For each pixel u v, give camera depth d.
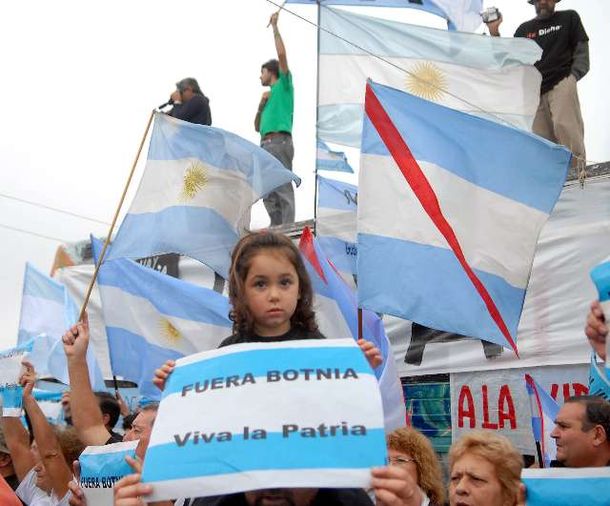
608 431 4.05
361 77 8.33
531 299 7.12
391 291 5.02
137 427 4.44
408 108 5.32
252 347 2.38
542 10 8.98
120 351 7.02
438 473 4.33
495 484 3.72
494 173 5.31
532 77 8.09
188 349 6.85
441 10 8.74
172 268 9.56
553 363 6.93
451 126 5.33
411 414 7.59
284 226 8.66
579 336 6.88
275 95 10.23
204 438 2.20
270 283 2.62
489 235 5.25
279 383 2.28
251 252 2.64
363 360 2.31
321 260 5.61
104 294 7.09
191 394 2.31
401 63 8.27
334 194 8.43
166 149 6.37
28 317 7.88
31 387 5.50
